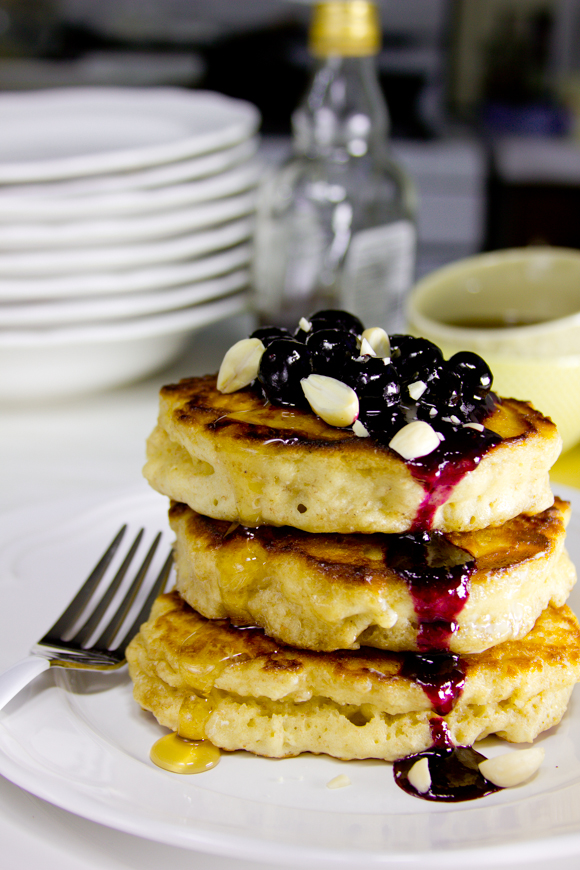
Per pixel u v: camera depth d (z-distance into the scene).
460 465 0.39
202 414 0.41
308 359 0.41
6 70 1.35
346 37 0.59
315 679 0.40
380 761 0.40
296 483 0.40
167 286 0.58
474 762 0.39
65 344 0.57
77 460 0.55
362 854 0.35
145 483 0.51
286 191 0.61
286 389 0.41
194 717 0.40
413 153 1.24
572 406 0.54
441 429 0.40
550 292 0.60
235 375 0.42
